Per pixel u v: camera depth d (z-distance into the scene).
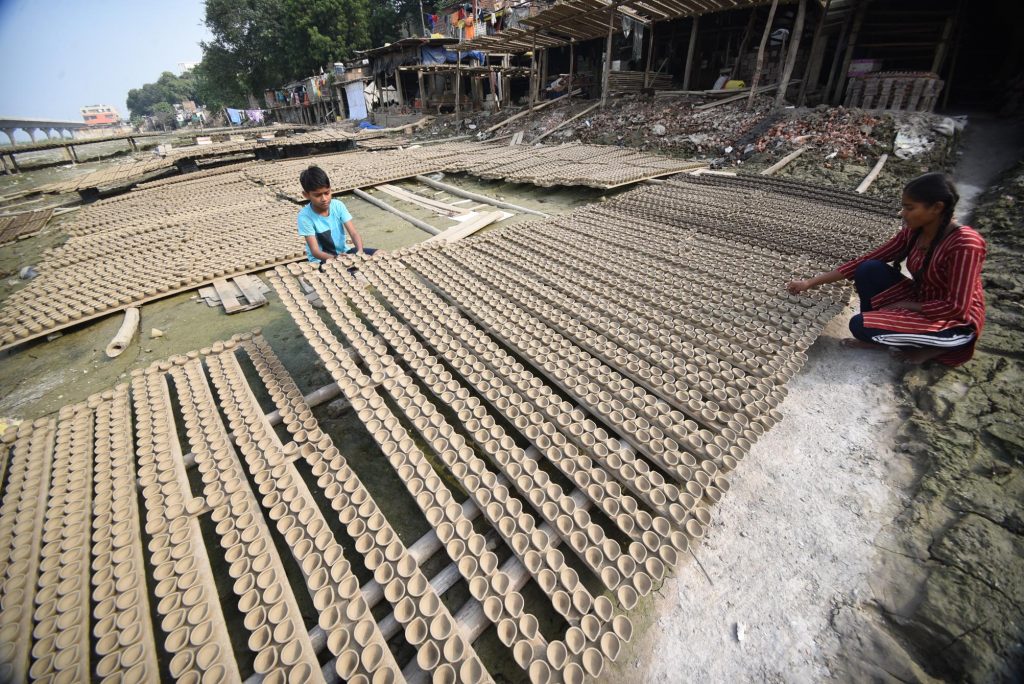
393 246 5.76
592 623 1.58
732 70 11.72
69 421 2.71
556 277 3.81
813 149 7.35
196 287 4.92
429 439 2.32
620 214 5.48
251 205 7.73
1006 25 8.72
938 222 2.42
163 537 1.98
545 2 16.56
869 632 1.58
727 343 2.87
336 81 27.91
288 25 32.84
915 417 2.36
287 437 2.69
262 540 1.92
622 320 3.14
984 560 1.69
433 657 1.52
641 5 11.09
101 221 7.48
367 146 14.94
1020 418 2.20
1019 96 7.86
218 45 38.16
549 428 2.34
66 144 22.03
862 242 4.05
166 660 1.73
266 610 1.69
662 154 9.31
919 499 1.96
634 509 1.92
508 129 14.67
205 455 2.36
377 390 2.97
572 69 14.86
